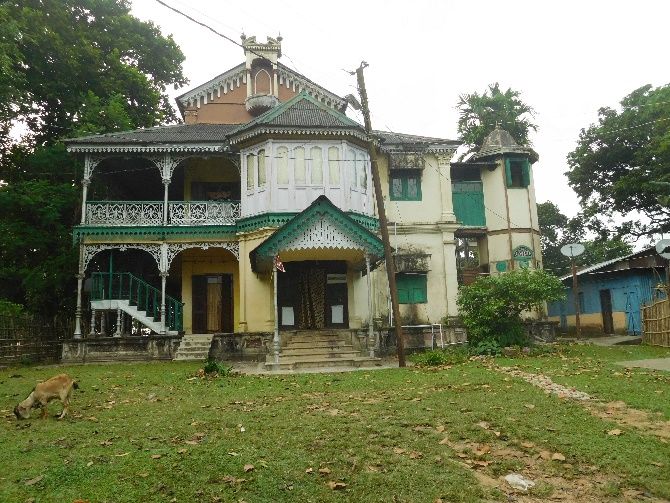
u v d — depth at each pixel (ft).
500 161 74.64
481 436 20.71
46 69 81.71
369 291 50.55
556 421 22.65
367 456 18.60
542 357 48.03
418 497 15.16
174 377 42.04
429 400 27.99
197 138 64.59
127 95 93.97
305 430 22.24
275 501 15.12
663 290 65.92
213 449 19.72
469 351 52.06
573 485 15.96
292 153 60.75
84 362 56.49
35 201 69.72
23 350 57.41
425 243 69.51
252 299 60.90
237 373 43.80
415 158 69.77
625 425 21.93
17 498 15.46
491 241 73.97
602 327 86.07
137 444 20.83
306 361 49.16
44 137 88.69
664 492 15.10
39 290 70.13
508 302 53.67
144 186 77.71
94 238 61.87
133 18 97.25
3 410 28.91
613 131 91.61
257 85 82.12
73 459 18.93
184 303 69.51
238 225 62.39
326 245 49.39
